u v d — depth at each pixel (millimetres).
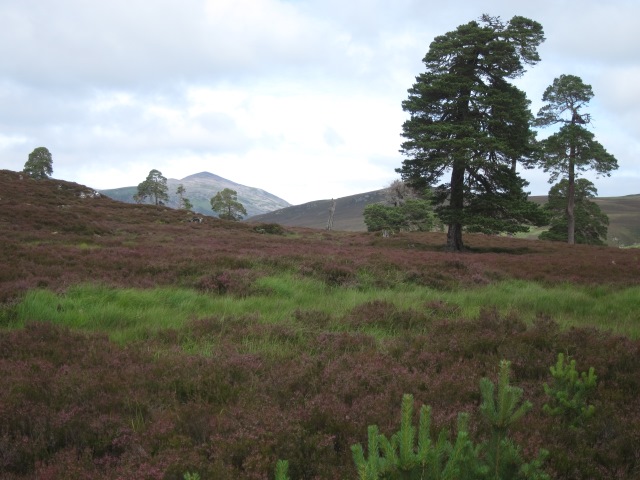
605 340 6969
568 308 11305
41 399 4773
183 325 8062
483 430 4195
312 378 5535
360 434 4152
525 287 14508
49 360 5977
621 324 9273
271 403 4855
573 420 4406
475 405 4715
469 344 6922
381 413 4484
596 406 4801
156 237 24250
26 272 11375
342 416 4465
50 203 33281
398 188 66500
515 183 27219
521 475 2756
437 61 28203
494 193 27656
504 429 2926
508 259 21422
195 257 15477
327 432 4262
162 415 4500
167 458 3596
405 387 5281
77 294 10055
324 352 6602
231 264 14766
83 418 4332
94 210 33906
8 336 6730
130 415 4523
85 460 3719
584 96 42438
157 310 9250
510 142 26875
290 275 13922
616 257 23094
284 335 7555
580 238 52344
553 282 15922
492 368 5973
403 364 6277
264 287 11938
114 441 3998
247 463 3541
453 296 12398
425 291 13156
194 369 5645
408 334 7949
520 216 27141
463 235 42188
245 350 6684
